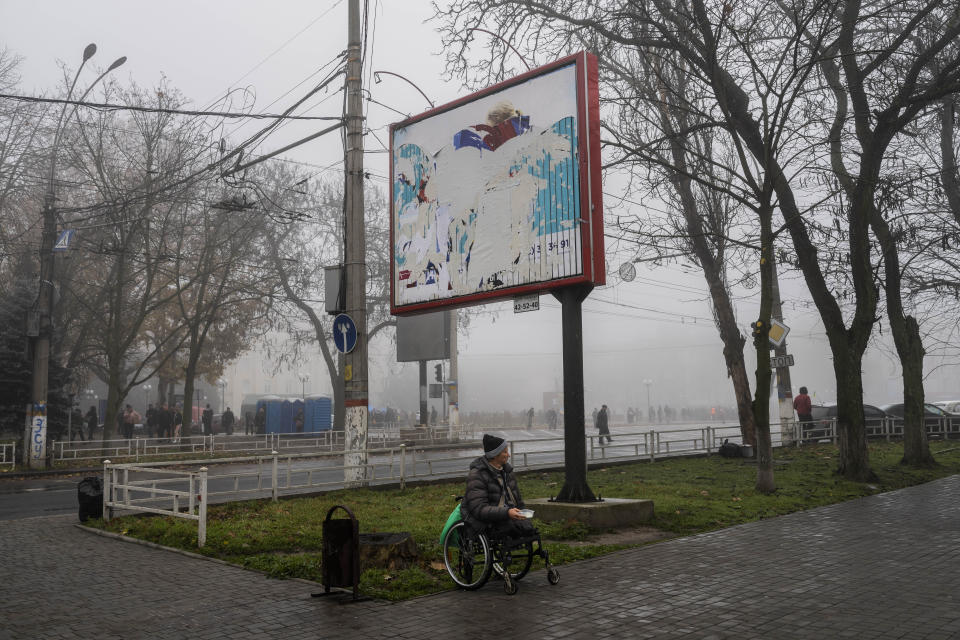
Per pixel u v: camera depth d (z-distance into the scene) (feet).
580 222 35.96
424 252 43.78
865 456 51.96
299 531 31.12
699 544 29.14
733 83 53.57
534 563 25.62
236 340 135.13
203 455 87.71
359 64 50.37
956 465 62.54
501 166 40.01
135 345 124.77
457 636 17.56
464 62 53.88
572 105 37.09
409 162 45.19
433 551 26.96
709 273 67.67
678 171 48.01
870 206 54.29
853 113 53.98
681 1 50.62
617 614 19.20
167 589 22.61
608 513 33.53
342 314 47.85
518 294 38.86
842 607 19.61
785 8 53.72
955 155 66.33
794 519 35.65
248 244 104.73
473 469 22.77
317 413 140.05
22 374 90.02
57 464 76.02
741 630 17.71
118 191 86.53
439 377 118.32
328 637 17.65
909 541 29.32
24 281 94.84
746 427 69.51
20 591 22.58
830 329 53.93
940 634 17.12
